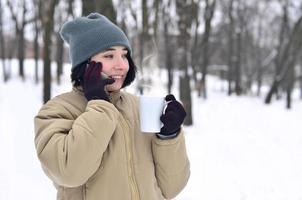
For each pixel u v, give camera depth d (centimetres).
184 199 632
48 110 205
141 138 210
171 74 2797
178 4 1332
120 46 212
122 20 1967
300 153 1007
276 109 2241
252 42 4181
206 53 2736
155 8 1464
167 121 202
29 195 620
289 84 2409
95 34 207
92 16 220
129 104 216
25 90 2406
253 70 4525
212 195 660
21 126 1224
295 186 728
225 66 4331
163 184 221
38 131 202
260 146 1081
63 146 188
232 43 3422
